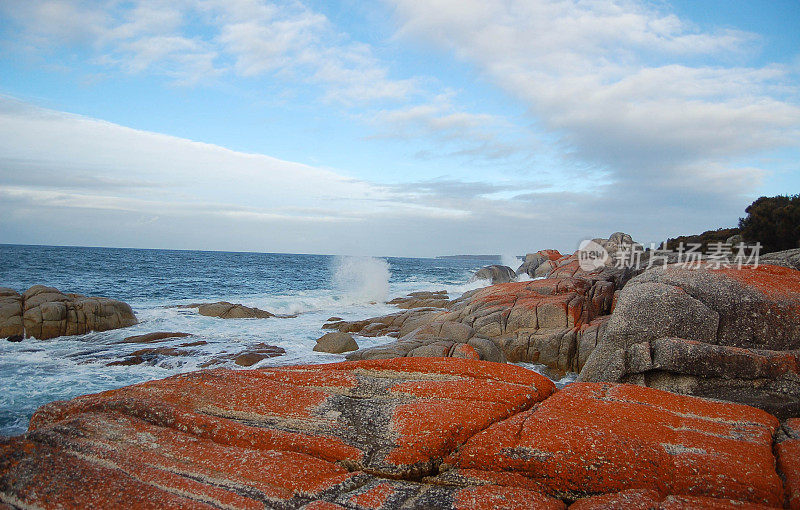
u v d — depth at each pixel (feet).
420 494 12.19
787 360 25.29
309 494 12.05
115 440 14.25
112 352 58.34
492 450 13.75
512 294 69.72
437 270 296.10
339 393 17.66
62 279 144.66
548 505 11.50
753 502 11.58
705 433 14.48
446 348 51.75
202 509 11.26
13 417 38.42
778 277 31.22
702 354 26.61
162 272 186.91
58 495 11.83
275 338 69.56
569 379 54.13
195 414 15.88
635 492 11.90
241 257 419.54
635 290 31.89
